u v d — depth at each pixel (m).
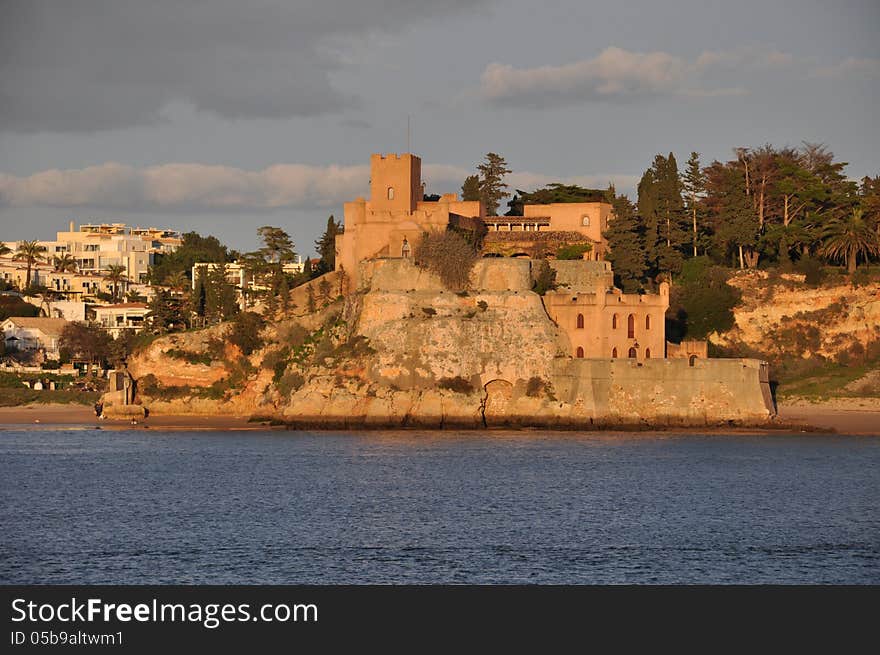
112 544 190.12
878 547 191.00
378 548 188.12
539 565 179.12
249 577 172.75
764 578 174.00
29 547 188.25
